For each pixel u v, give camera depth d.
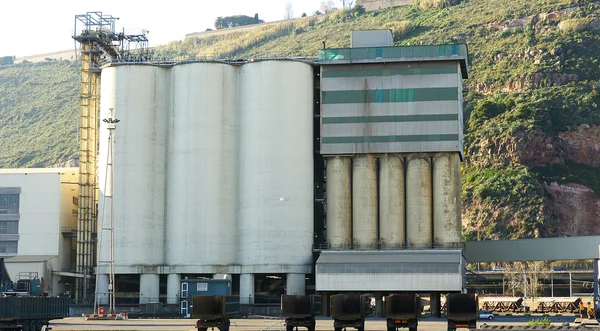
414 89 138.62
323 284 131.38
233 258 141.75
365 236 138.00
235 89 145.25
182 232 141.88
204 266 140.38
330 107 140.25
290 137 140.62
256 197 140.12
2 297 88.94
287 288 138.00
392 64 139.62
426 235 137.25
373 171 139.62
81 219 153.62
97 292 135.62
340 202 139.12
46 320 96.44
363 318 82.44
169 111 146.38
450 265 129.88
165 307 136.38
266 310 135.38
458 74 138.38
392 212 138.00
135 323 111.56
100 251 143.62
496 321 119.62
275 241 138.50
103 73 148.62
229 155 143.62
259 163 140.62
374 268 131.12
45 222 157.12
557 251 145.25
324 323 107.56
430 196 138.25
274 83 141.75
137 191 143.50
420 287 129.50
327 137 139.75
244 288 139.62
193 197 142.00
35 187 158.12
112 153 145.00
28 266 152.00
